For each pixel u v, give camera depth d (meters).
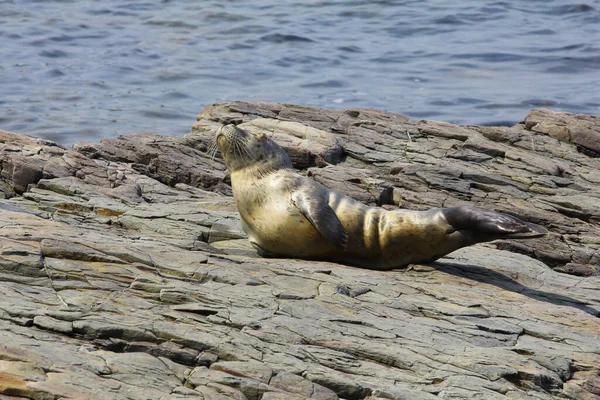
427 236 35.16
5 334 25.95
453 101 87.19
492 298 33.56
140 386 24.17
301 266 34.59
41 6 128.12
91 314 27.45
